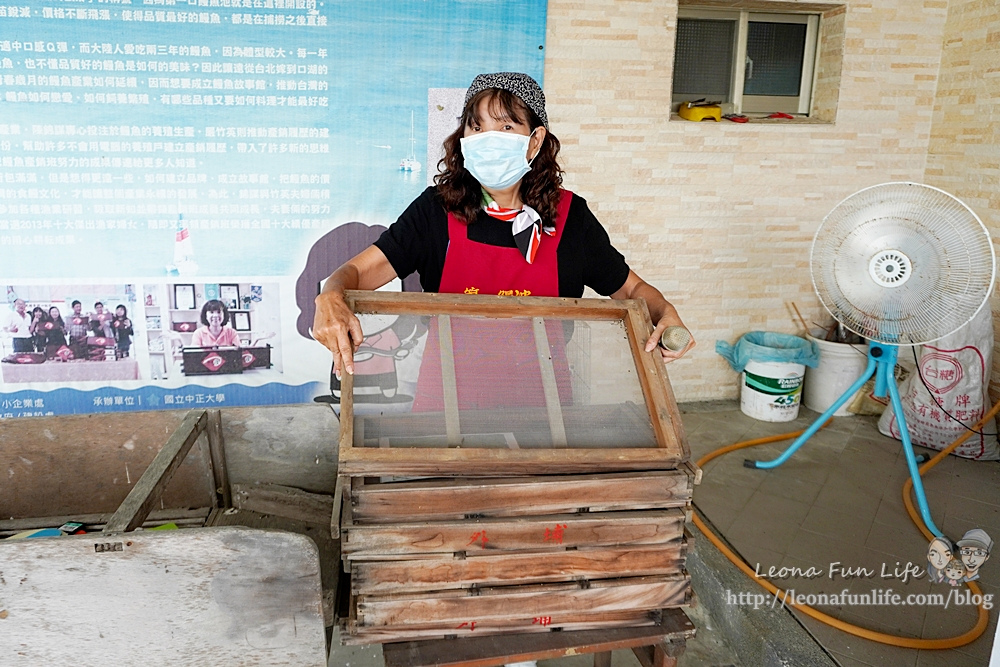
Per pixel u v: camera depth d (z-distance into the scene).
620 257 1.80
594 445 1.27
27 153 2.99
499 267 1.65
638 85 3.49
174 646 1.34
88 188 3.05
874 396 2.91
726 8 3.72
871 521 2.80
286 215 3.22
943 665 2.04
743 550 2.59
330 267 3.30
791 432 3.61
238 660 1.36
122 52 2.96
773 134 3.70
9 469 1.99
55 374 3.21
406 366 1.34
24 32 2.88
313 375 3.40
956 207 2.51
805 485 3.07
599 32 3.39
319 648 1.37
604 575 1.24
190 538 1.27
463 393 1.31
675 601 1.28
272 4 3.01
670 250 3.75
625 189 3.62
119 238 3.12
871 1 3.62
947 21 3.70
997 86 3.41
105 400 3.27
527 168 1.53
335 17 3.06
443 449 1.18
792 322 3.98
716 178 3.70
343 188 3.24
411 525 1.15
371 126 3.20
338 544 1.84
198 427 1.94
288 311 3.32
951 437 3.33
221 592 1.31
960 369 3.28
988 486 3.07
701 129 3.61
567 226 1.70
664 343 1.39
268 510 2.00
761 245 3.83
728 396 4.04
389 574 1.16
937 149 3.80
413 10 3.11
